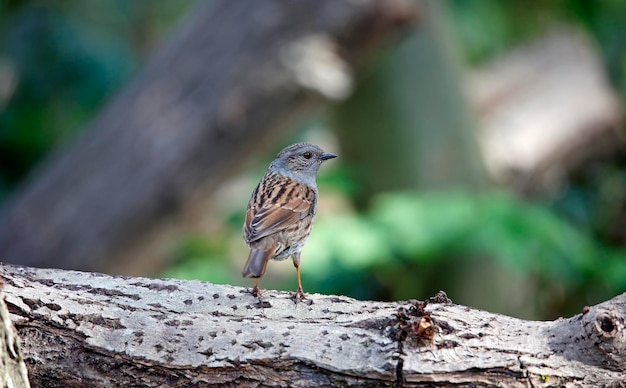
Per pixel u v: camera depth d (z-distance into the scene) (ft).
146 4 64.13
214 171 43.83
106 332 20.53
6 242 44.19
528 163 51.52
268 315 21.38
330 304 21.72
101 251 43.96
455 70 48.39
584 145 53.78
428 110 47.52
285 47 42.09
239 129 42.98
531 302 47.47
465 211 40.16
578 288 46.57
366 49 43.37
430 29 47.21
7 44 55.11
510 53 60.59
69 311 20.65
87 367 20.38
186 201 43.83
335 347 20.04
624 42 62.49
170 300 21.71
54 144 54.13
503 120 53.83
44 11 55.62
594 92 55.11
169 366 20.18
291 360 19.97
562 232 40.98
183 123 42.75
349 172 48.75
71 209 43.57
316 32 42.37
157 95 43.11
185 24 44.21
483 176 49.16
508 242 39.27
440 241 39.73
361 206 49.90
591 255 41.55
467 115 48.62
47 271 22.33
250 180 53.42
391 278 46.39
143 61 56.85
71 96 55.21
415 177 48.14
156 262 46.42
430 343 19.85
